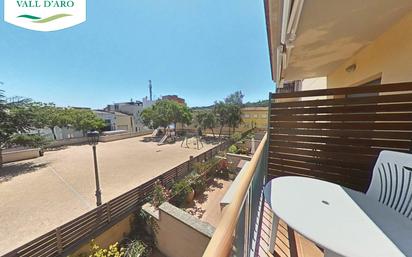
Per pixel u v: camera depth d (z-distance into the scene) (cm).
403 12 191
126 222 556
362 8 181
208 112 2170
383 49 242
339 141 230
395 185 133
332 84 458
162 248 533
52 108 2023
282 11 182
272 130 273
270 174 278
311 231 92
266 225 206
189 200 709
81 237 454
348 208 115
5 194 750
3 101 1130
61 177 948
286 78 543
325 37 249
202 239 427
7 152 1276
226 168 951
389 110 201
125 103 3653
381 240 88
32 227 535
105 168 1098
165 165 1147
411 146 192
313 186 147
